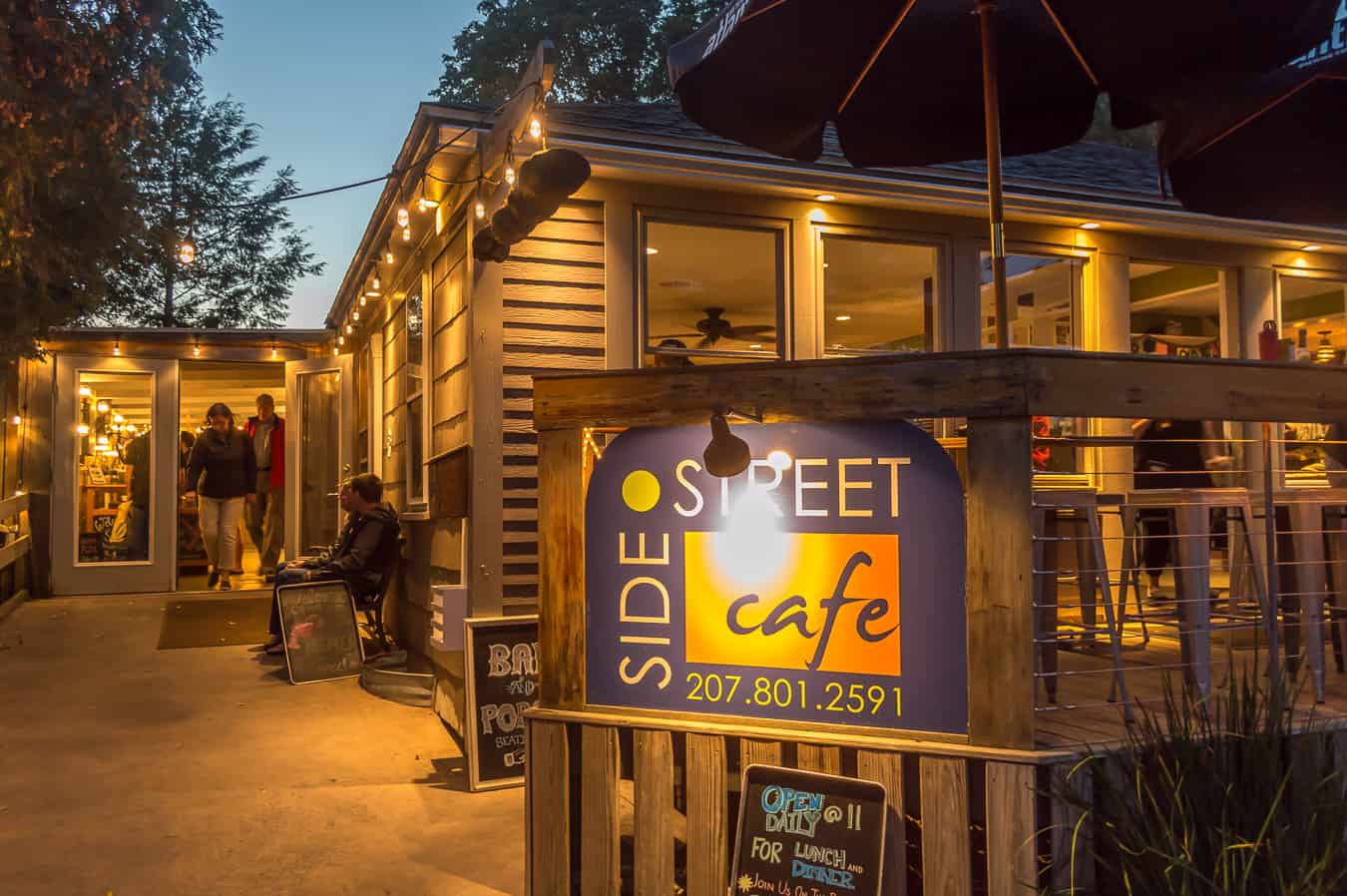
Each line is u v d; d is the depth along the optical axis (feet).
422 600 24.27
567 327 19.61
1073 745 9.97
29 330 24.61
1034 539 9.95
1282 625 13.64
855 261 22.90
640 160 19.43
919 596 10.19
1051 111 14.97
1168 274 25.59
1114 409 10.05
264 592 36.58
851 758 10.57
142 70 24.12
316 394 39.32
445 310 22.02
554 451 11.57
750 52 13.12
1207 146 14.25
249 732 19.26
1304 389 10.92
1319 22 12.55
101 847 13.64
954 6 13.58
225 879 12.71
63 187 23.72
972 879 10.90
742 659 10.78
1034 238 23.54
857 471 10.45
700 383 10.98
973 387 9.96
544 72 15.43
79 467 36.06
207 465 37.65
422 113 18.20
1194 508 12.51
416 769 17.29
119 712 20.45
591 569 11.40
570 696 11.42
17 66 20.38
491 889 12.46
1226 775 9.96
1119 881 9.86
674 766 12.28
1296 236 24.80
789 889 10.18
